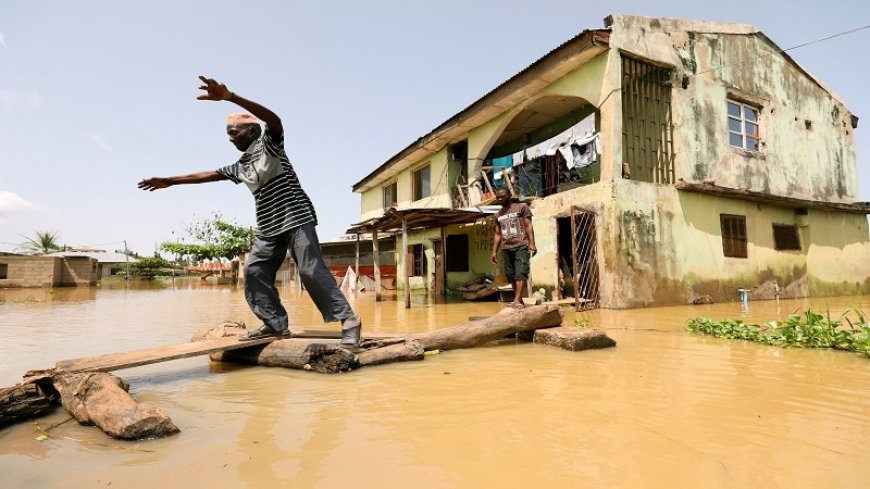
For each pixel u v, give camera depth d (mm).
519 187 13773
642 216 9938
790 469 1816
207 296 17453
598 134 11086
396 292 17859
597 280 9859
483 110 13211
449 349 4617
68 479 1841
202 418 2561
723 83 11914
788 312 8438
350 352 3803
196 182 4340
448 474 1805
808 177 13711
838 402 2701
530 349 4629
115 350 4926
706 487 1672
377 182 22188
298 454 2025
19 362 4289
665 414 2498
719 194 11125
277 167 4164
